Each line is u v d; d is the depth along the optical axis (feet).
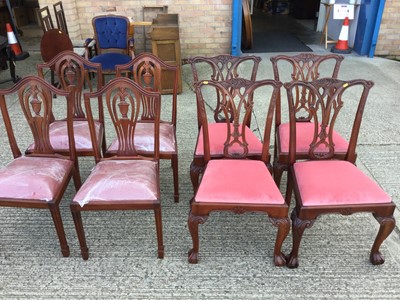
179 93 12.61
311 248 6.17
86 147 6.88
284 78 13.66
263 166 6.03
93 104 11.84
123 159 6.29
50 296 5.34
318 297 5.30
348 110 11.20
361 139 9.57
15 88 5.74
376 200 5.27
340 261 5.91
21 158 6.26
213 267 5.83
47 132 6.12
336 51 16.60
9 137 6.31
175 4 14.97
